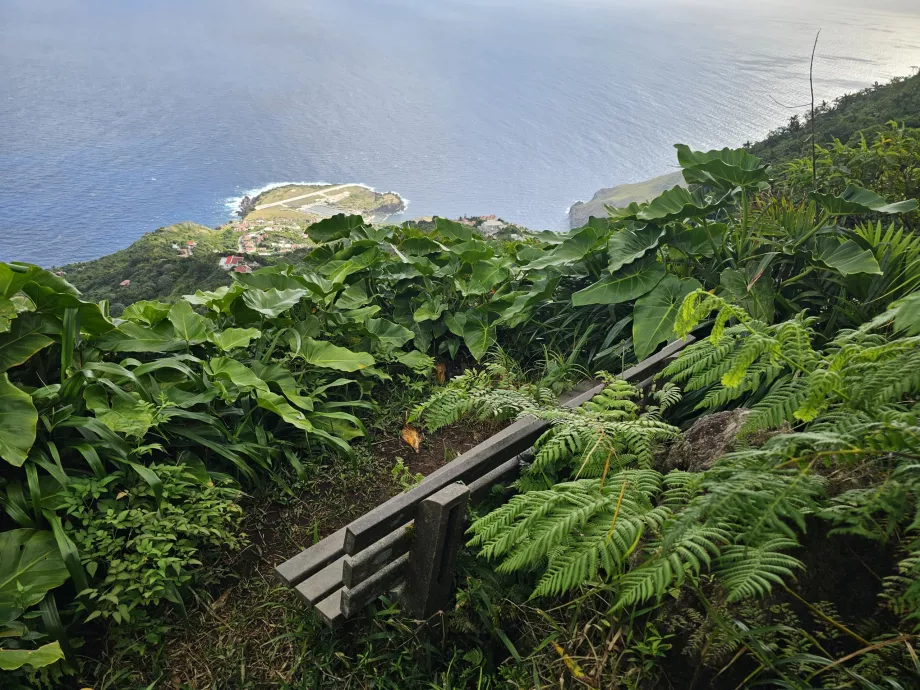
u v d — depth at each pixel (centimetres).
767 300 342
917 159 420
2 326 236
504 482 248
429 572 195
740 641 149
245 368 299
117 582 214
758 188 387
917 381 132
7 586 200
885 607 150
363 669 198
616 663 172
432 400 237
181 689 198
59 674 195
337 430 323
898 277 310
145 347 298
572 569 142
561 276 426
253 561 251
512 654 192
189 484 254
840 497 131
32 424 221
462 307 440
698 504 135
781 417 157
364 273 444
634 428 187
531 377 387
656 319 358
